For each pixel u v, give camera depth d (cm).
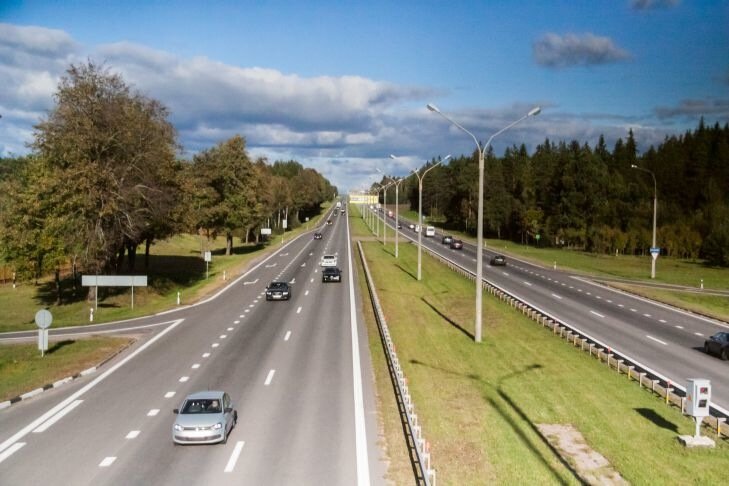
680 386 2367
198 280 6488
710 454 1661
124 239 5534
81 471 1500
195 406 1744
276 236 13562
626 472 1524
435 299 4684
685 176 13538
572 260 8762
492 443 1706
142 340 3275
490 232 14200
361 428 1823
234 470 1506
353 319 3800
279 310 4181
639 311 4303
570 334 3231
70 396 2203
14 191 5350
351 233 13688
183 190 5950
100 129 4756
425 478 1322
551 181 11862
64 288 6462
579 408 2053
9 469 1516
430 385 2312
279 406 2052
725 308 4556
